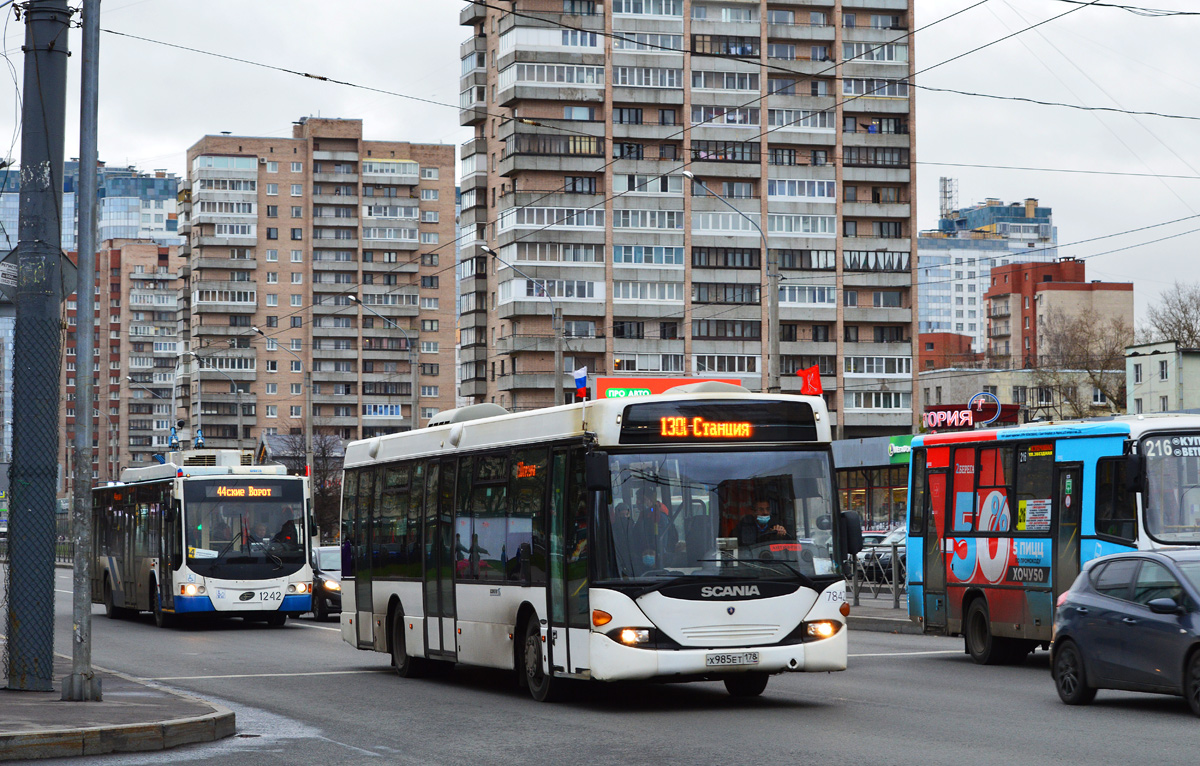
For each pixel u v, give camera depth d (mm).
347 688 16984
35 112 14789
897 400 104188
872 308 103500
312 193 148875
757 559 13930
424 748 11539
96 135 13891
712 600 13703
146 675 18844
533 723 13109
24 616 14398
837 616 14039
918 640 23938
